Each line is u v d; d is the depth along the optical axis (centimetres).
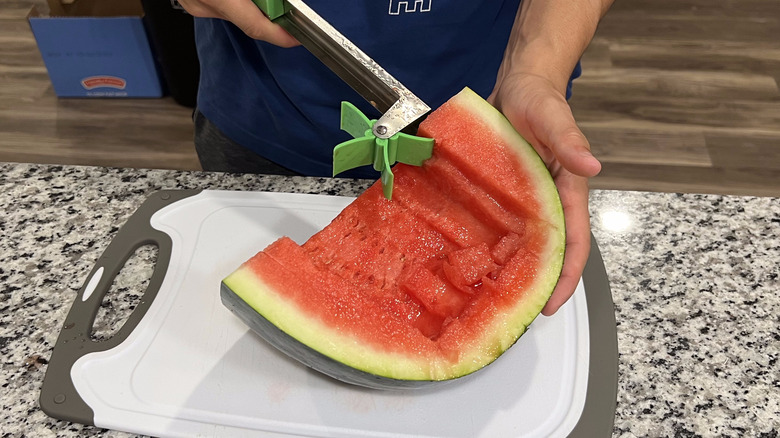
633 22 234
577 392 69
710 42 228
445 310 64
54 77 199
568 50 79
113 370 69
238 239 82
